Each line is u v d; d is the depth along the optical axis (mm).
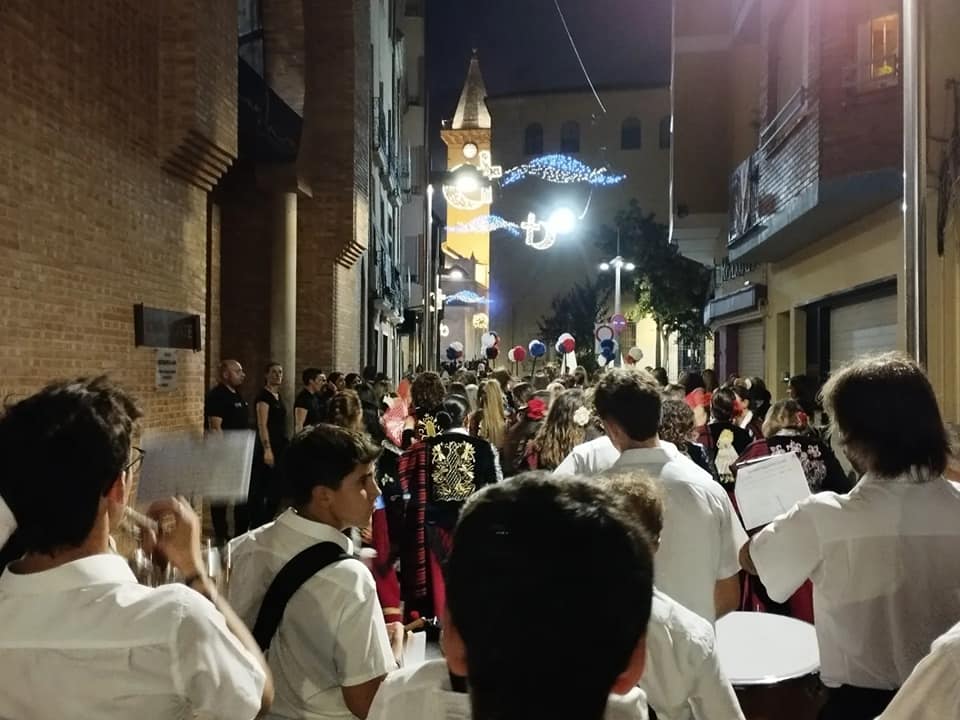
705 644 2020
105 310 6887
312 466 2699
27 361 5859
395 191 30891
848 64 10383
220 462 2096
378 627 2521
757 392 9641
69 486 1730
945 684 1526
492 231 56875
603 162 54844
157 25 7777
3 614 1713
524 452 7059
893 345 10906
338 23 15766
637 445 3180
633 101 54469
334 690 2496
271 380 10086
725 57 18906
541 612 1106
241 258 14102
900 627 2260
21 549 1812
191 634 1704
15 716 1689
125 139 7223
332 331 15680
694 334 36531
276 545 2641
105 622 1691
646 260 37406
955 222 8844
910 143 6367
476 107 72500
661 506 2307
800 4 13062
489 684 1137
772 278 16672
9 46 5652
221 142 8500
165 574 2006
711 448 7012
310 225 15750
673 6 19219
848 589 2314
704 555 2967
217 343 13312
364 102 17172
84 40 6590
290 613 2477
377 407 11477
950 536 2266
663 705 1974
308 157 15445
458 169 26688
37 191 5973
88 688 1662
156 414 7730
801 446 5539
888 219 10641
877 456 2340
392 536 5211
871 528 2285
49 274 6113
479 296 60219
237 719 1743
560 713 1117
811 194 10836
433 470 5328
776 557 2445
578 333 46125
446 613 1255
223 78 8578
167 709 1696
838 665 2361
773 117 14750
